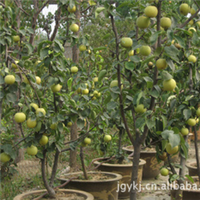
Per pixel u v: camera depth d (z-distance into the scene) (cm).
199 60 328
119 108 266
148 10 218
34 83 272
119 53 250
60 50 274
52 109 310
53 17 483
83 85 348
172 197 360
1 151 282
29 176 468
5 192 396
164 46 225
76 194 315
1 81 249
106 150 442
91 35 857
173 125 324
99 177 398
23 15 476
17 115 258
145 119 232
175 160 661
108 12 230
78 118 318
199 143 882
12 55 332
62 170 506
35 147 283
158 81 243
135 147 257
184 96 319
